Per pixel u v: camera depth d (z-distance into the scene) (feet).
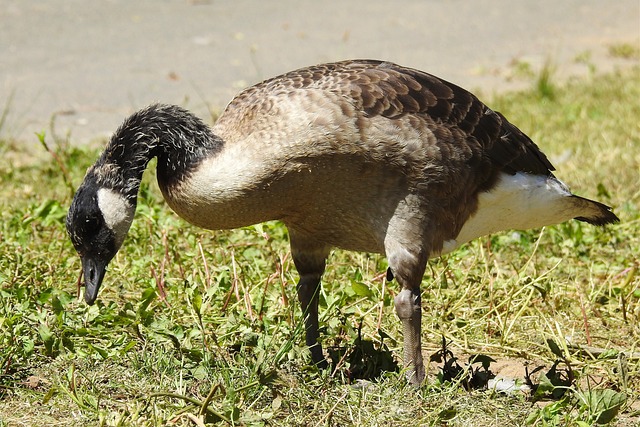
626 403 31.14
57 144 55.57
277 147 29.58
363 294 32.65
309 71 31.99
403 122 30.32
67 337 32.73
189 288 36.01
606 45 95.40
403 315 31.22
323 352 34.96
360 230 31.50
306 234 32.58
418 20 99.40
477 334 37.09
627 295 40.01
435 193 30.91
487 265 40.40
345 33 90.43
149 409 28.91
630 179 54.19
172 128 30.68
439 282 38.81
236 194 29.84
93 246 31.37
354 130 29.73
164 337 32.91
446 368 32.63
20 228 42.45
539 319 37.73
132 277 39.29
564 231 45.16
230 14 95.35
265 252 41.88
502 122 32.96
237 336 33.88
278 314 35.63
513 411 30.09
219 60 80.12
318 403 29.81
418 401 30.09
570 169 56.65
